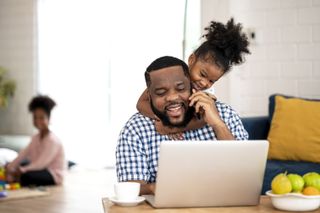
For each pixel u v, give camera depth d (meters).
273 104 3.66
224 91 4.18
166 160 1.55
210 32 1.94
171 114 1.83
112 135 6.40
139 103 1.93
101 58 6.36
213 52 1.90
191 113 1.85
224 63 1.90
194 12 4.43
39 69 6.70
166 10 5.23
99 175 5.95
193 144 1.56
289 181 1.61
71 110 6.64
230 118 2.04
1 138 6.46
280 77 4.02
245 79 4.13
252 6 4.09
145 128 1.92
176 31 5.08
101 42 6.34
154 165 1.91
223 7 4.20
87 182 5.46
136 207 1.65
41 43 6.68
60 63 6.65
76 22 6.53
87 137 6.57
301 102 3.49
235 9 4.14
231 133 1.87
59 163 5.41
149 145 1.91
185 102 1.83
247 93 4.13
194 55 1.95
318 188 1.62
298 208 1.59
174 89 1.80
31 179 5.24
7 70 6.88
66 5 6.58
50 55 6.68
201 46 1.93
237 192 1.64
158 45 5.34
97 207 4.13
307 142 3.34
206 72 1.91
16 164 5.41
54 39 6.66
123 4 5.98
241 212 1.58
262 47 4.08
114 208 1.63
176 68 1.81
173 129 1.89
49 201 4.42
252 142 1.60
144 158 1.90
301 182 1.62
